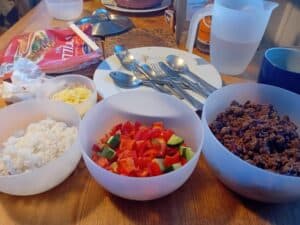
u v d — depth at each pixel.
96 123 0.51
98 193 0.44
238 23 0.60
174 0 0.92
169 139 0.49
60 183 0.45
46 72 0.66
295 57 0.59
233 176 0.41
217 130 0.48
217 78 0.65
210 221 0.41
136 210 0.42
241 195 0.44
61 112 0.53
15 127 0.52
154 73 0.66
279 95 0.54
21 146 0.45
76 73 0.69
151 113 0.54
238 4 0.64
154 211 0.42
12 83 0.59
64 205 0.42
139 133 0.49
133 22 0.95
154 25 0.94
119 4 1.02
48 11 1.00
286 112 0.54
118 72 0.66
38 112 0.53
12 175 0.39
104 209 0.42
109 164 0.44
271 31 0.78
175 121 0.53
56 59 0.69
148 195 0.40
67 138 0.47
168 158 0.45
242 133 0.46
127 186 0.38
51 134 0.48
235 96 0.55
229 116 0.51
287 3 0.73
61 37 0.78
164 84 0.63
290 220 0.41
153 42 0.84
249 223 0.41
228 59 0.68
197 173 0.47
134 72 0.66
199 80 0.64
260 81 0.58
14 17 1.47
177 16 0.81
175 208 0.42
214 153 0.42
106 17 0.93
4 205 0.42
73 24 0.85
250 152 0.42
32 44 0.75
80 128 0.46
